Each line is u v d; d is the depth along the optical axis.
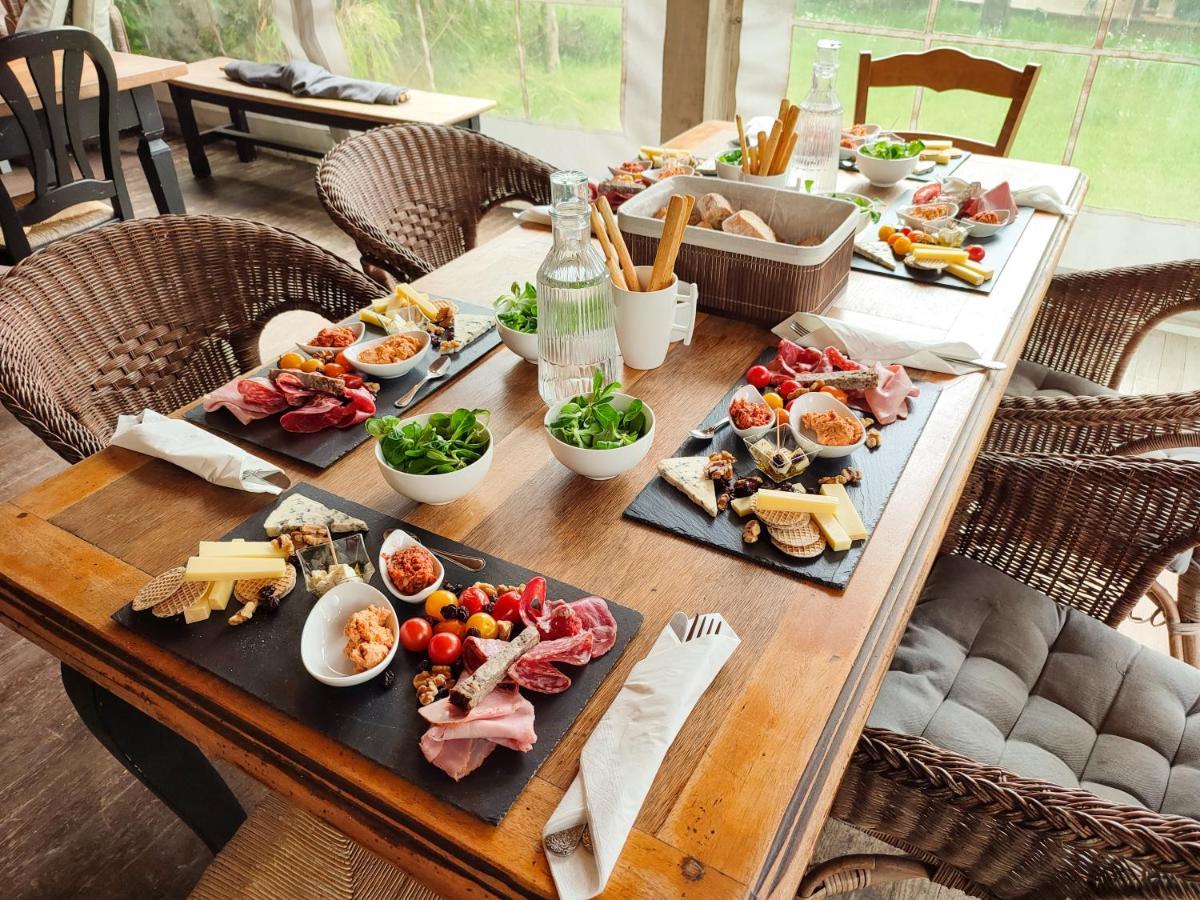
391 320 1.38
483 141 2.11
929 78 2.32
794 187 1.90
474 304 1.50
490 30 3.58
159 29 4.69
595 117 3.53
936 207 1.76
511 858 0.67
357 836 0.74
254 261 1.62
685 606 0.90
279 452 1.12
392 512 1.02
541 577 0.88
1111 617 1.36
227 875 1.10
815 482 1.06
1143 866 0.78
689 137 2.34
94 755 1.64
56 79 2.90
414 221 2.08
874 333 1.34
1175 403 1.33
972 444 1.18
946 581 1.37
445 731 0.72
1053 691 1.21
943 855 0.96
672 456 1.12
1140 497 1.25
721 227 1.47
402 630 0.83
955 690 1.20
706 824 0.69
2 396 1.18
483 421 1.04
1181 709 1.19
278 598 0.89
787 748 0.76
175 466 1.11
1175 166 2.69
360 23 3.92
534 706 0.78
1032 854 0.87
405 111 3.56
